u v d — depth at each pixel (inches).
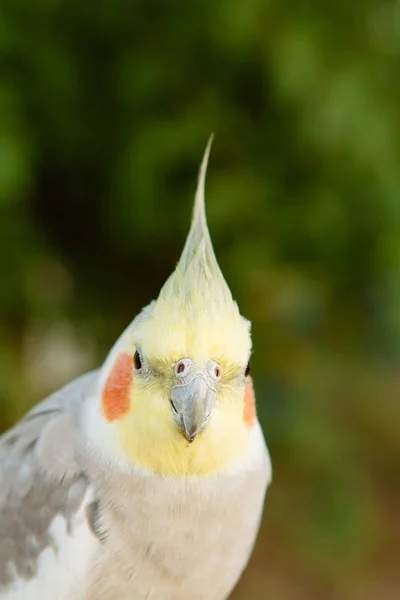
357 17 32.5
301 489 36.1
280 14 31.9
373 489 43.5
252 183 32.3
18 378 32.6
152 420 26.5
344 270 34.7
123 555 26.7
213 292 26.5
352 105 31.5
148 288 36.7
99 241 35.1
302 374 38.0
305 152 32.3
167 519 26.7
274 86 31.7
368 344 39.8
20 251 32.6
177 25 32.1
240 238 32.5
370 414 46.5
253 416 27.1
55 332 35.8
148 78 32.1
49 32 32.1
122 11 32.2
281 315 37.7
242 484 27.0
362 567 39.9
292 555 37.1
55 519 26.8
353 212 32.6
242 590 37.1
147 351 26.5
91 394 27.2
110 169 32.6
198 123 32.1
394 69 32.7
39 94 32.1
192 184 32.1
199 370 26.3
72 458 26.9
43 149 32.4
